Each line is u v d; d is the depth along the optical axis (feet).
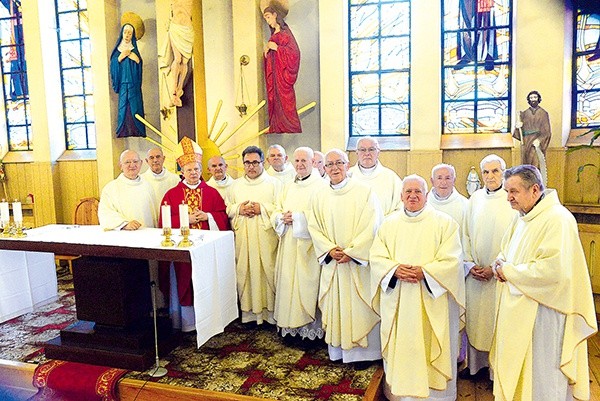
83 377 11.87
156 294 14.78
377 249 11.09
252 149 14.76
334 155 12.36
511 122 18.57
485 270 11.58
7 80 24.38
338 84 19.60
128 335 12.42
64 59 23.72
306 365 12.46
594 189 16.76
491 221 11.76
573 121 17.51
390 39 19.94
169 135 20.62
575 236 9.34
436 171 12.46
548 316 9.34
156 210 15.43
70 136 24.07
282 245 13.60
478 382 12.35
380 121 20.33
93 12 21.75
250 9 20.01
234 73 20.51
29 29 22.75
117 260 12.61
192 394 11.12
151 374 11.95
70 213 23.80
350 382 11.56
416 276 10.28
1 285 14.30
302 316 13.32
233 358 12.88
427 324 10.56
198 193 14.53
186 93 19.26
